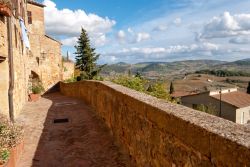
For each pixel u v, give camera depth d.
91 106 12.18
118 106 6.23
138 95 5.12
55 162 5.59
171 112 3.19
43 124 9.12
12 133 5.73
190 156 2.69
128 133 5.29
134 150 4.83
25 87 15.31
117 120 6.39
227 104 36.19
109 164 5.26
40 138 7.35
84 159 5.65
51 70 27.09
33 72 24.73
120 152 5.75
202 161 2.44
